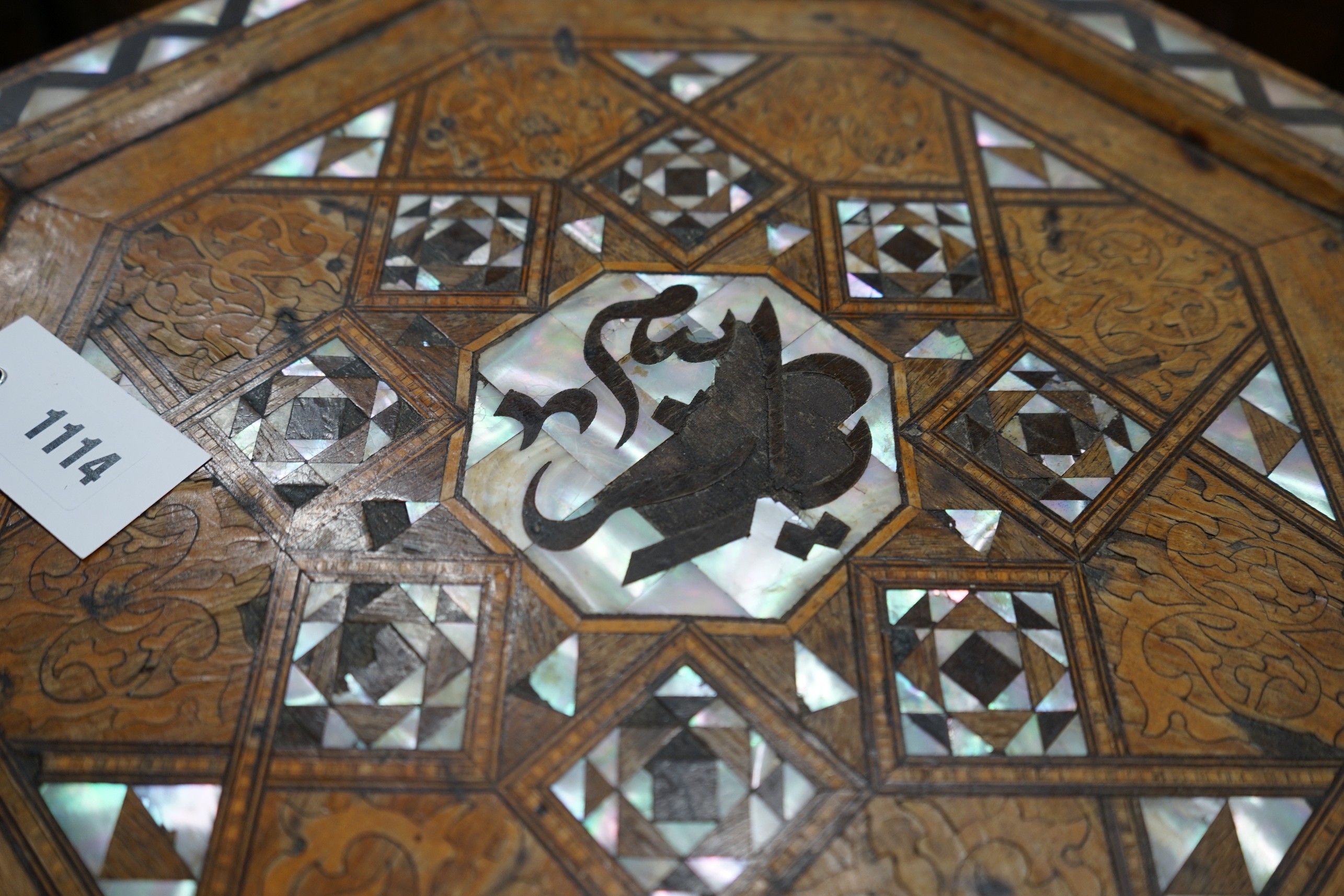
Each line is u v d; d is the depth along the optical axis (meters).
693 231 1.26
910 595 0.98
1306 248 1.27
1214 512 1.05
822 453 1.07
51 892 0.82
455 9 1.48
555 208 1.27
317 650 0.93
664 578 0.99
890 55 1.48
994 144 1.38
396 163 1.31
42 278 1.16
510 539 1.00
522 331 1.15
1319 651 0.97
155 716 0.90
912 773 0.89
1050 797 0.88
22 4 2.13
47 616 0.95
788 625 0.96
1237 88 1.39
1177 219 1.30
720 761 0.89
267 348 1.13
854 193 1.31
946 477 1.06
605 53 1.46
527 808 0.86
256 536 0.99
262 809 0.85
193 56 1.36
